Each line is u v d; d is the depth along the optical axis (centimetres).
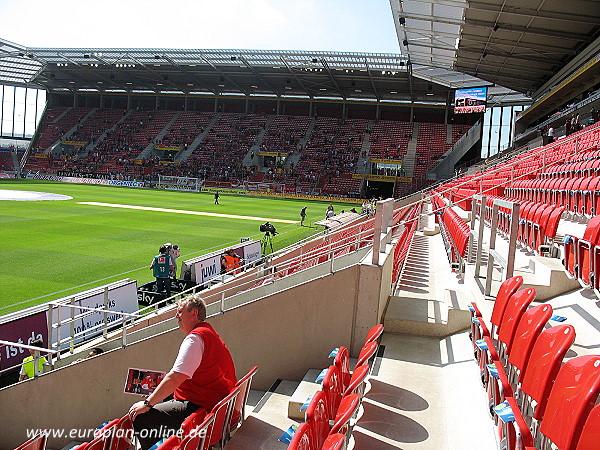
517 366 321
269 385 588
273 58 4522
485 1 2189
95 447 408
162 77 5684
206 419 338
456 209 1711
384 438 345
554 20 2302
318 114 6172
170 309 888
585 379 219
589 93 2770
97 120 6700
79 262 1543
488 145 5294
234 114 6397
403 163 5441
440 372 461
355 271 557
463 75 4028
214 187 5453
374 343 369
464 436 331
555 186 995
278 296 579
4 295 1169
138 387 622
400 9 2545
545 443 258
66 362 723
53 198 3553
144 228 2308
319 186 5428
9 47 4800
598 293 432
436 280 791
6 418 661
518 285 387
